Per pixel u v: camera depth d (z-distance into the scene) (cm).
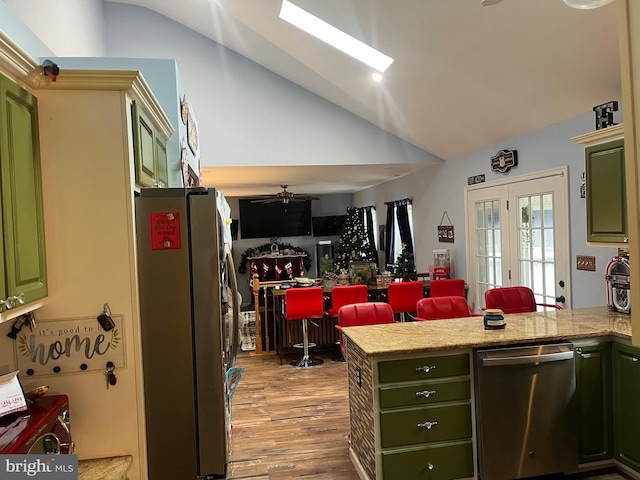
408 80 416
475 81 377
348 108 548
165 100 266
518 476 251
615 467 271
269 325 581
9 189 129
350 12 335
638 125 91
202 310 181
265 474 280
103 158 164
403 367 241
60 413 149
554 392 255
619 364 264
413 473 241
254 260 1083
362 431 265
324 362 527
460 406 248
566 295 398
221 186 812
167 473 181
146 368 179
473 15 295
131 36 505
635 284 95
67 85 159
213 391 183
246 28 445
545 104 374
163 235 178
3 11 190
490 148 506
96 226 164
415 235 723
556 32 284
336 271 630
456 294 510
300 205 1105
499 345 254
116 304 166
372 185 931
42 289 154
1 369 159
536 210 435
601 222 293
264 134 538
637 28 90
